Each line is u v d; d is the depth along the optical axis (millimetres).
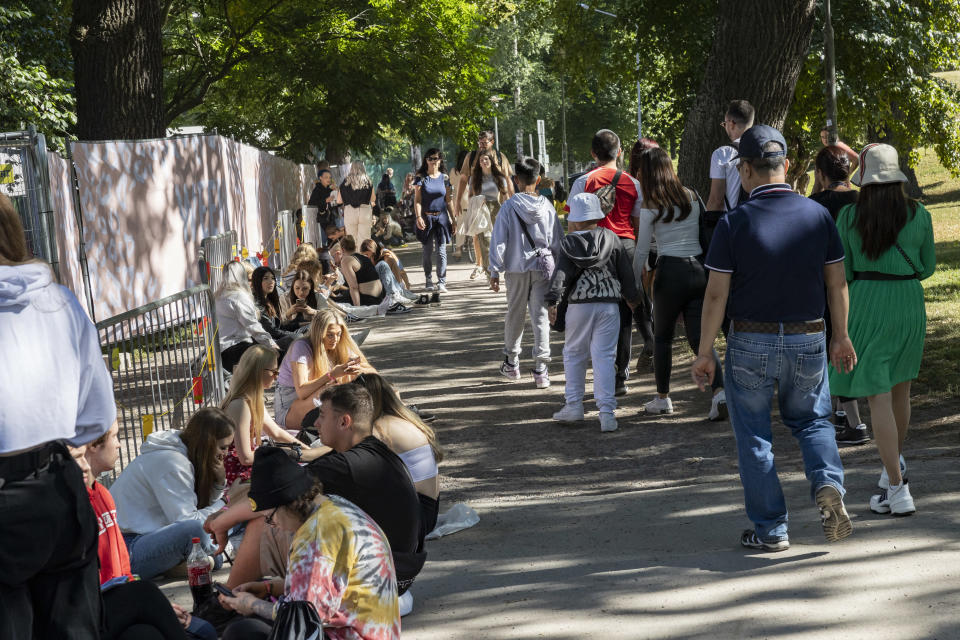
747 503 4734
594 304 7926
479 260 18328
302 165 25062
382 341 12734
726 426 7789
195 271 12961
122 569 4352
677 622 3930
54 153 10203
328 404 4359
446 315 14445
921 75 22359
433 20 31188
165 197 12422
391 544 4238
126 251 11656
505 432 8203
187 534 5293
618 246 7984
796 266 4551
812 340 4602
